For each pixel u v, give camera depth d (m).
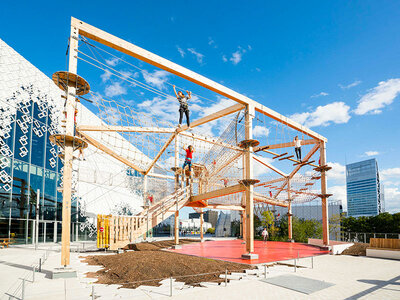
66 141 8.29
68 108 8.38
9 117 18.20
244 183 13.39
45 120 21.73
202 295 6.58
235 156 17.06
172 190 22.42
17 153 18.80
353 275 9.43
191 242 24.00
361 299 6.45
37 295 6.23
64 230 8.16
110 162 29.45
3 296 6.14
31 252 15.24
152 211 19.31
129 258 10.71
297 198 25.02
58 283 7.34
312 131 18.34
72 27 8.58
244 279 8.40
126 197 33.19
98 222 16.48
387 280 8.60
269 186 25.05
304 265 11.41
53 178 22.47
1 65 17.75
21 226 19.02
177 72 11.16
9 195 17.95
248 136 13.57
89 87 9.01
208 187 20.97
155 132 16.86
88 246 19.70
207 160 20.19
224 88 12.75
